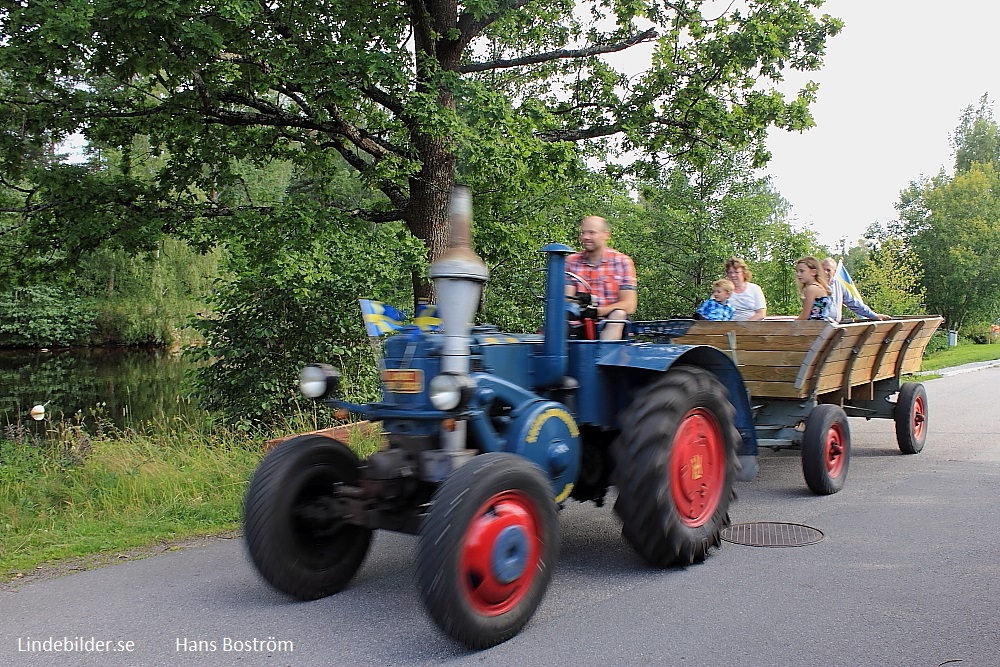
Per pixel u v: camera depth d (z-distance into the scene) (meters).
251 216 11.11
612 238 19.55
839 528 5.71
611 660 3.55
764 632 3.83
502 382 4.30
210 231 11.30
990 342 49.47
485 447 4.17
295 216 10.98
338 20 10.69
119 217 11.37
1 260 11.93
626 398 5.14
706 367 5.43
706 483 4.99
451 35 11.81
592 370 4.82
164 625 4.08
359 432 8.71
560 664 3.52
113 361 30.30
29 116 10.55
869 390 8.15
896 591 4.38
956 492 6.84
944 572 4.69
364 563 5.08
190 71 10.12
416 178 12.02
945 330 39.94
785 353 6.52
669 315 21.22
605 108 13.41
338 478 4.51
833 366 6.91
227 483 7.45
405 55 10.93
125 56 9.60
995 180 54.16
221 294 12.14
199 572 5.03
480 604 3.67
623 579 4.70
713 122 12.80
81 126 11.05
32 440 9.98
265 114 11.93
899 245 43.84
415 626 4.02
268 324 11.83
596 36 13.76
